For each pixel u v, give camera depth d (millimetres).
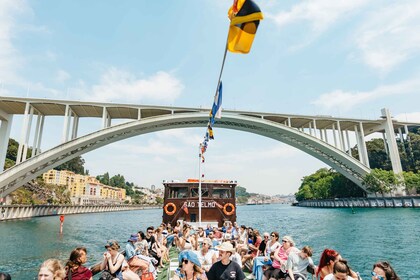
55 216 68188
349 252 17797
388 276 4273
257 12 3848
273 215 69062
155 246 9766
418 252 16828
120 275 4781
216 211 17578
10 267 15672
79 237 28703
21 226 39625
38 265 16156
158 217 76000
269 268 6652
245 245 10242
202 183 17969
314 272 5633
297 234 27531
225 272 4258
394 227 28594
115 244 4914
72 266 4023
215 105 9141
